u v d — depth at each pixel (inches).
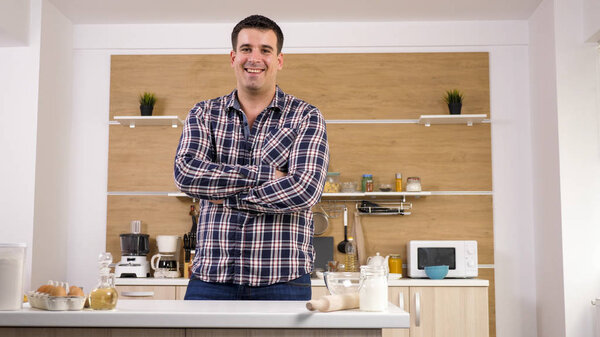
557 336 165.5
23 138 168.6
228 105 82.1
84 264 187.0
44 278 172.1
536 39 182.2
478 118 182.5
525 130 188.2
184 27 192.5
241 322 56.7
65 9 181.6
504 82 189.8
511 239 185.6
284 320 56.7
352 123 189.5
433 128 188.7
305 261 77.6
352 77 190.7
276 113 82.4
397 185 182.4
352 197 187.5
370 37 191.5
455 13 185.0
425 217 186.5
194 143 79.9
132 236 176.9
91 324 57.3
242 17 188.4
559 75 166.6
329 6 179.6
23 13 169.2
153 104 186.2
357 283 63.4
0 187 167.6
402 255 185.3
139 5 178.5
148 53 192.4
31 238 165.8
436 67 190.2
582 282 161.2
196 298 75.5
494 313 182.4
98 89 192.1
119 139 190.1
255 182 75.4
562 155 164.4
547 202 173.5
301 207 76.5
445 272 169.5
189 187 76.4
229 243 75.7
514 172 187.3
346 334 57.5
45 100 173.9
